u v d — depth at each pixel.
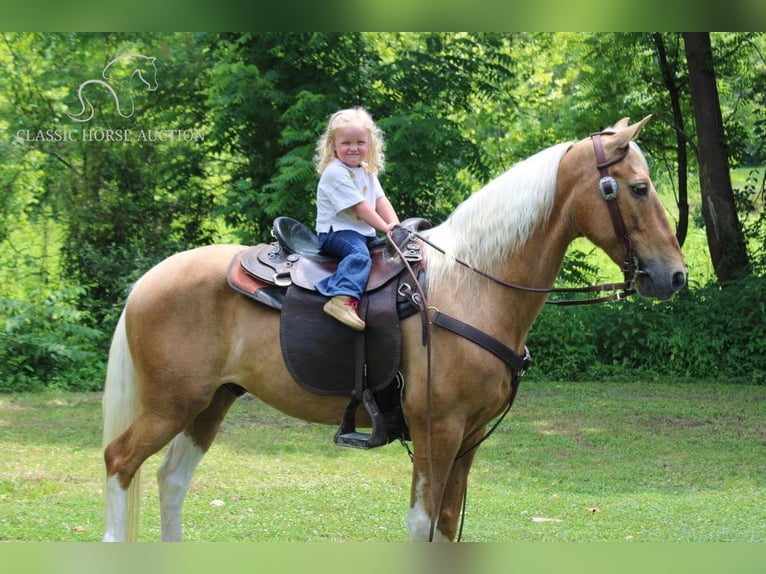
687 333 10.77
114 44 11.91
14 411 8.45
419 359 3.64
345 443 3.73
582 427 8.02
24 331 10.07
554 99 16.36
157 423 3.87
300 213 10.89
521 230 3.67
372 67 11.84
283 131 10.99
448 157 11.38
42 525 4.83
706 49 11.88
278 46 11.13
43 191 11.68
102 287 11.28
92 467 6.34
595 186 3.60
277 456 6.88
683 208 13.15
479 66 12.09
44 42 11.81
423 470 3.62
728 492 5.84
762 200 12.68
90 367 10.19
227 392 4.19
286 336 3.77
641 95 13.51
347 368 3.74
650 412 8.67
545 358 10.91
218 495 5.65
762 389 9.97
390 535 4.82
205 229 12.20
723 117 13.62
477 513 5.30
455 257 3.74
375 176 4.02
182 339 3.87
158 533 4.88
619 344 10.84
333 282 3.74
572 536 4.75
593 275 12.34
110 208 11.59
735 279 11.57
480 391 3.59
